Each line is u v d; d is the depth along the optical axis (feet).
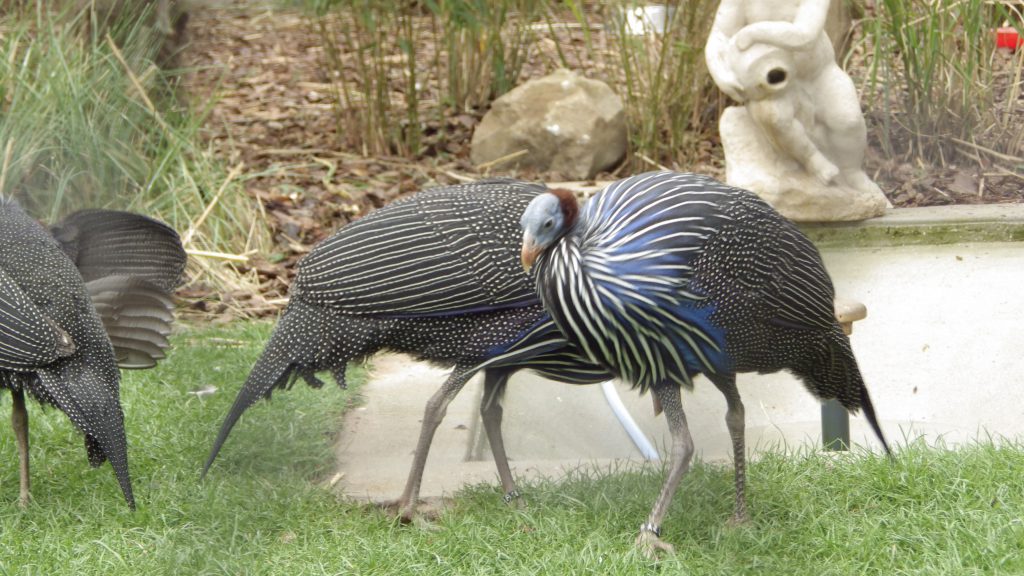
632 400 21.17
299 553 15.53
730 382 15.21
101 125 28.71
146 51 30.91
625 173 34.35
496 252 15.79
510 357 16.06
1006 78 32.01
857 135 26.03
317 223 30.76
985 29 29.99
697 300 14.15
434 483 17.92
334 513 16.79
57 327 16.17
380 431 20.08
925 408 19.81
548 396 21.57
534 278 14.96
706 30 32.94
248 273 28.19
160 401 20.65
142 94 29.68
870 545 14.88
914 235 26.25
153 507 16.81
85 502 17.12
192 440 19.12
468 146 36.50
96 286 18.35
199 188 30.04
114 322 18.53
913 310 23.03
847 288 24.21
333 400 20.93
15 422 16.97
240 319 25.99
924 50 30.14
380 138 36.17
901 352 21.52
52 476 18.22
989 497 15.80
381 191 32.76
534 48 43.42
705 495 16.57
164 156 30.04
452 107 39.06
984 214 26.30
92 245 18.84
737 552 14.96
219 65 40.63
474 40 38.63
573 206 14.40
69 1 30.30
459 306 15.88
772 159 26.35
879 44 29.27
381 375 22.65
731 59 25.13
